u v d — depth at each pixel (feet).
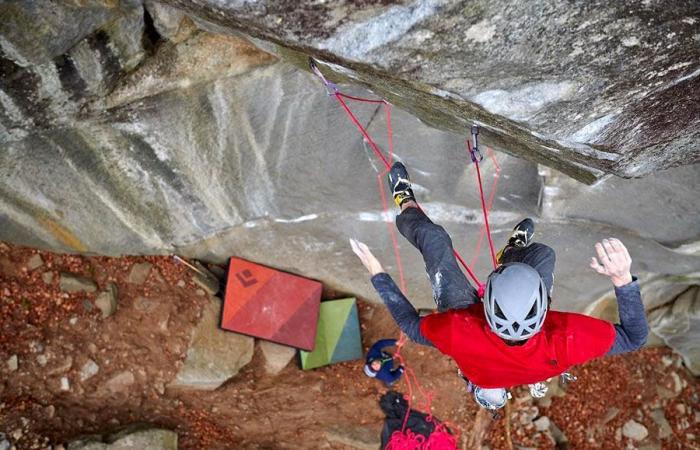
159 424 20.92
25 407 19.12
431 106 11.75
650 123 10.90
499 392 11.81
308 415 23.22
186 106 15.96
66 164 16.78
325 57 10.33
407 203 13.35
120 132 16.21
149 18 13.66
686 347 27.07
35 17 12.17
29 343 19.61
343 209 20.81
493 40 9.59
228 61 14.96
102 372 20.44
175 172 18.11
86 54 13.56
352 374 24.23
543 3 9.17
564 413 27.04
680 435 27.86
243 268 21.93
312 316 22.84
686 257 21.08
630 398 27.86
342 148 18.49
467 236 21.21
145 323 21.26
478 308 10.77
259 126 17.26
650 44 9.58
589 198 18.88
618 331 10.10
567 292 23.63
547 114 10.61
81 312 20.47
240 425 22.22
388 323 24.85
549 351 9.88
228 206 19.99
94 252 20.45
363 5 9.32
